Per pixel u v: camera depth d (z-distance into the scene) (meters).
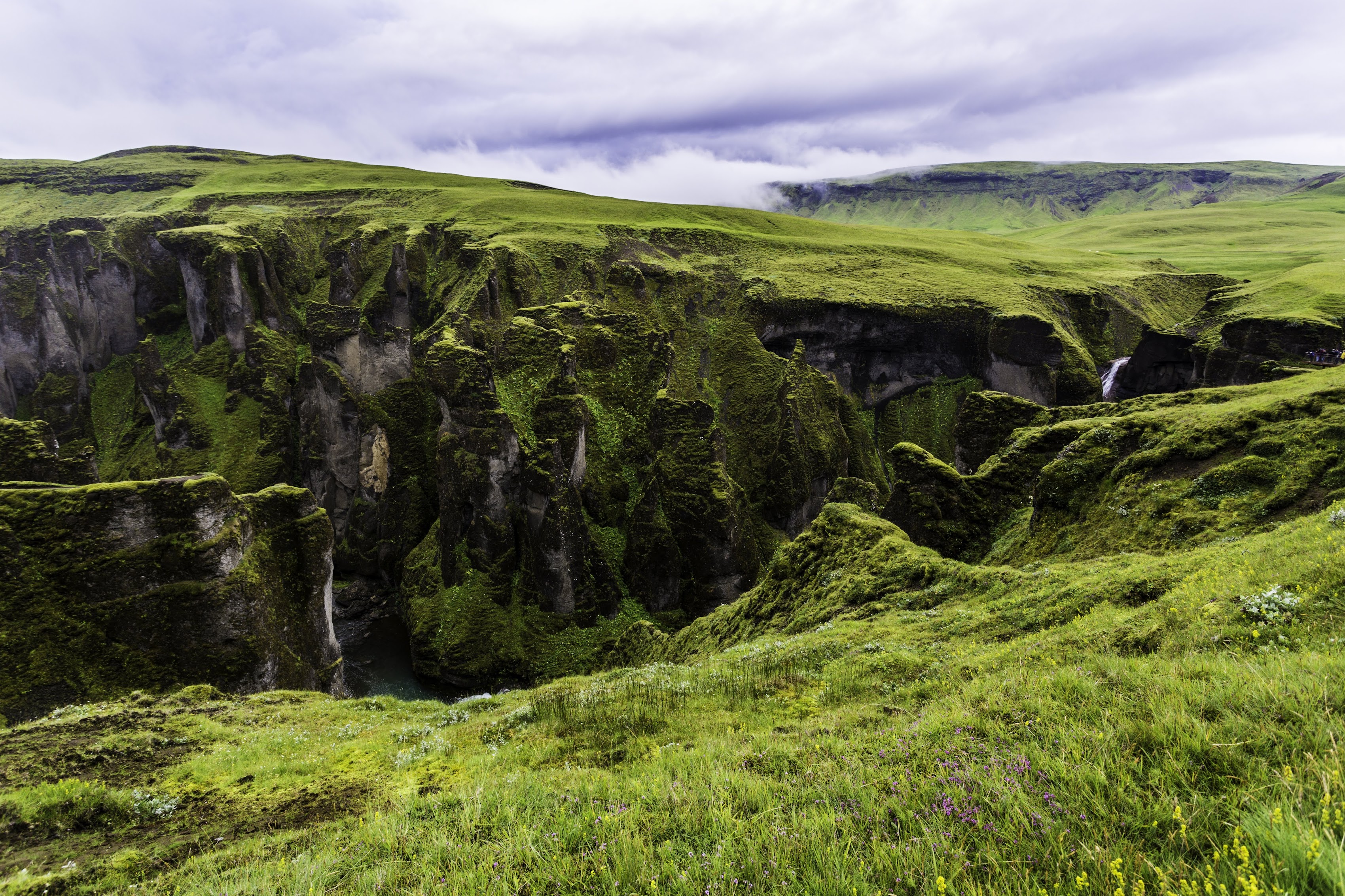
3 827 13.45
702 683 17.92
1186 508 29.56
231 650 53.59
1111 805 5.24
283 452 141.75
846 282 172.75
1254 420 32.06
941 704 10.41
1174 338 126.50
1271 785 4.89
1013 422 61.28
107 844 13.01
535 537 106.62
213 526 54.88
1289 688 6.29
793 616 37.06
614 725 14.42
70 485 80.19
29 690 48.38
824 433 139.62
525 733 15.77
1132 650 11.52
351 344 136.25
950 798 5.93
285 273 178.25
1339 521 14.10
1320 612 9.61
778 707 15.02
